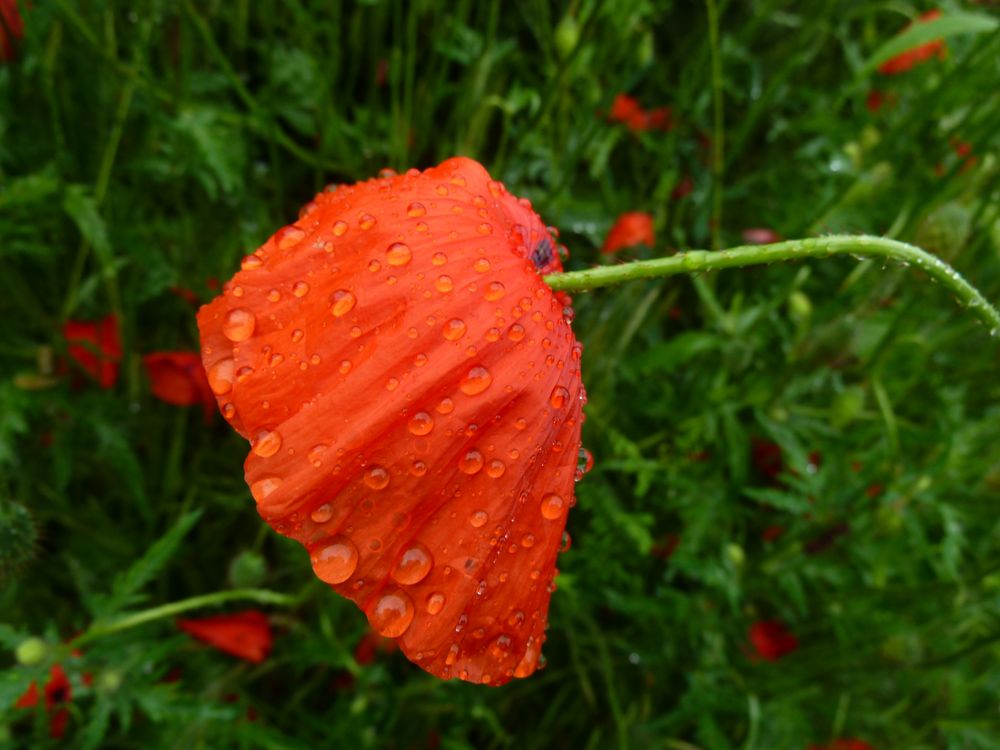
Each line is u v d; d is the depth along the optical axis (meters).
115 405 0.16
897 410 0.20
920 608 0.19
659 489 0.18
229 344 0.09
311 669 0.18
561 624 0.17
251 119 0.17
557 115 0.19
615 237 0.18
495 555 0.09
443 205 0.10
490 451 0.08
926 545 0.17
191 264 0.17
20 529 0.13
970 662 0.19
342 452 0.08
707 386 0.18
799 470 0.17
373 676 0.16
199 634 0.15
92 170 0.17
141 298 0.16
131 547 0.17
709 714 0.17
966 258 0.17
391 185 0.10
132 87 0.16
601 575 0.17
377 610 0.08
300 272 0.09
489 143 0.20
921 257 0.10
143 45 0.16
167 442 0.18
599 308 0.18
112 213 0.16
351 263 0.09
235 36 0.18
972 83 0.19
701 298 0.19
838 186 0.19
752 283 0.20
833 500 0.17
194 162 0.16
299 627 0.16
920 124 0.19
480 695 0.17
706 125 0.21
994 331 0.10
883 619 0.18
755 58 0.21
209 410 0.17
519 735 0.18
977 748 0.18
